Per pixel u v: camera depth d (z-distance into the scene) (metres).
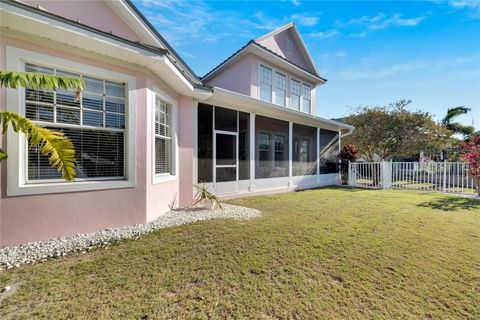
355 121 16.77
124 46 4.10
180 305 2.26
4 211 3.48
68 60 4.00
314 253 3.50
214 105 7.97
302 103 13.54
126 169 4.70
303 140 12.27
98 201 4.31
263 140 10.07
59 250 3.50
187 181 6.93
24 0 4.38
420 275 2.88
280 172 10.72
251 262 3.19
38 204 3.73
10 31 3.50
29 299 2.34
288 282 2.70
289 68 12.29
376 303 2.33
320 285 2.64
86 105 4.31
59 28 3.47
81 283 2.63
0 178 3.45
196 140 7.34
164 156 6.26
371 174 12.45
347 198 8.57
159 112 5.86
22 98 3.65
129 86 4.71
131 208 4.70
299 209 6.61
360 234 4.38
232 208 6.63
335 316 2.14
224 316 2.12
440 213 6.14
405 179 11.84
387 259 3.31
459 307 2.28
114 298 2.36
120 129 4.69
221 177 8.12
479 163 8.98
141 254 3.43
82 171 4.28
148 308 2.21
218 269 2.99
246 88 10.89
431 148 15.67
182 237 4.17
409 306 2.29
